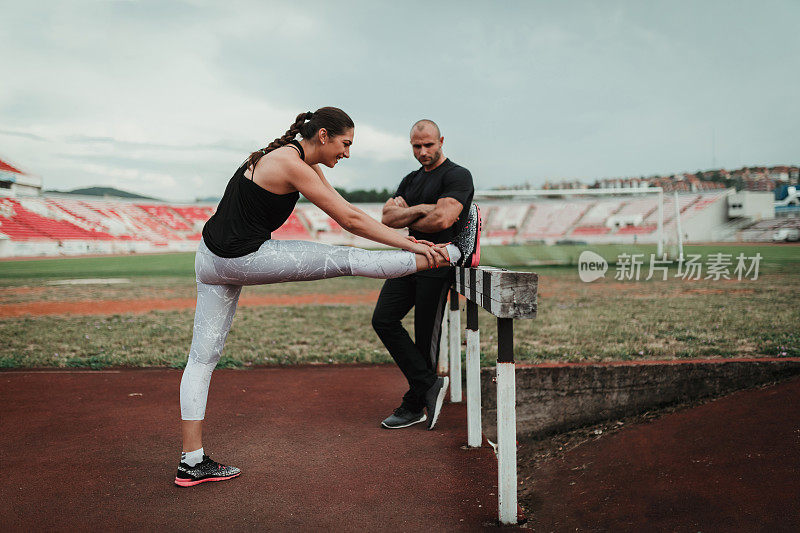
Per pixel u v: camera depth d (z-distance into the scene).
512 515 2.23
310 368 5.30
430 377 3.47
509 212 59.03
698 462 2.77
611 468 3.01
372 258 2.55
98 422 3.59
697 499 2.39
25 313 10.06
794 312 8.10
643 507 2.43
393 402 4.13
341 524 2.25
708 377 3.96
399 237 2.60
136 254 44.81
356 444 3.21
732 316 7.79
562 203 58.94
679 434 3.22
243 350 6.09
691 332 6.50
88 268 26.80
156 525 2.23
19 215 46.38
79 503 2.43
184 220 58.12
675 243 47.19
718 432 3.08
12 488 2.58
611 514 2.45
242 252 2.46
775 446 2.70
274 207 2.48
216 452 3.07
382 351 6.05
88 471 2.79
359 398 4.24
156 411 3.83
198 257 2.59
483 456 3.01
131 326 8.17
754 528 2.07
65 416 3.71
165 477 2.72
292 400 4.17
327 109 2.62
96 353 5.94
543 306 9.73
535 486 3.04
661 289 12.84
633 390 3.99
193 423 2.63
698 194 55.22
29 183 50.59
